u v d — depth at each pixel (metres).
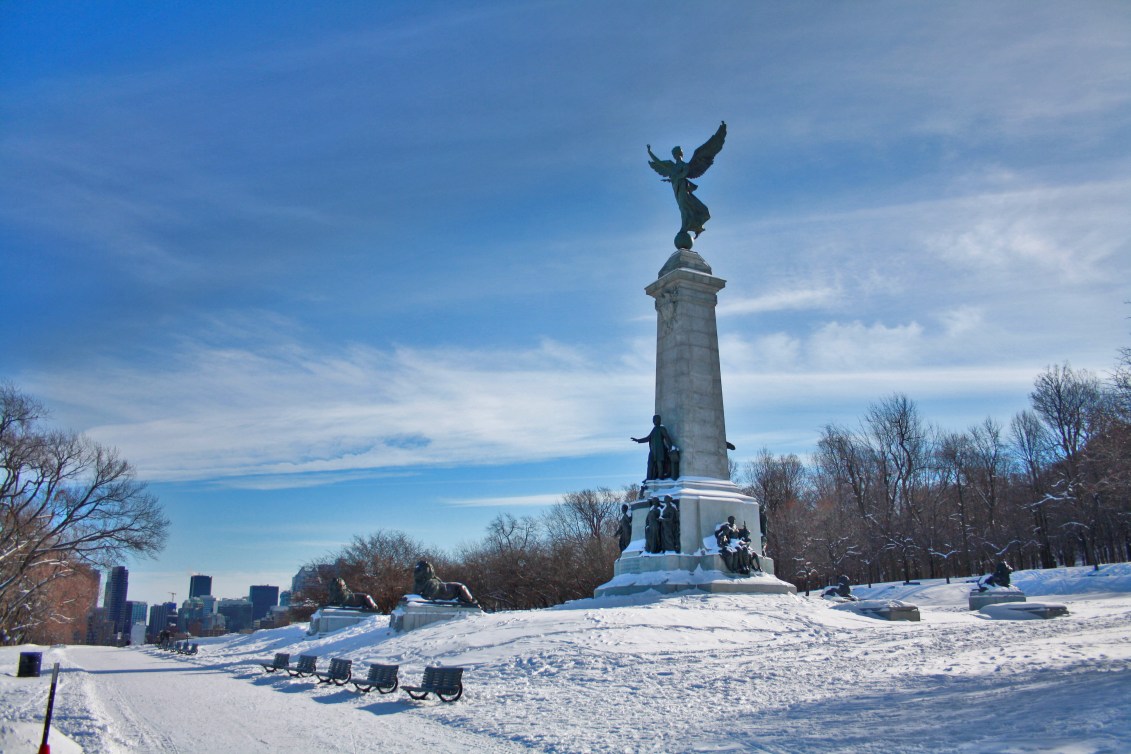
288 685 27.69
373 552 94.88
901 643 25.84
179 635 116.50
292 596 104.19
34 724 17.81
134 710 21.72
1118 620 30.50
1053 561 80.62
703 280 44.50
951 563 85.94
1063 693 13.94
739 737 13.68
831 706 15.84
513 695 20.77
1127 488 57.69
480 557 97.19
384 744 15.41
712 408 43.59
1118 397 55.16
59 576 69.75
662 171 50.25
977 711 13.46
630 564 40.94
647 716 16.89
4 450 59.41
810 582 84.19
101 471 62.47
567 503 109.25
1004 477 87.19
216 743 15.99
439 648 30.62
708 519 40.88
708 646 27.27
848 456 92.19
